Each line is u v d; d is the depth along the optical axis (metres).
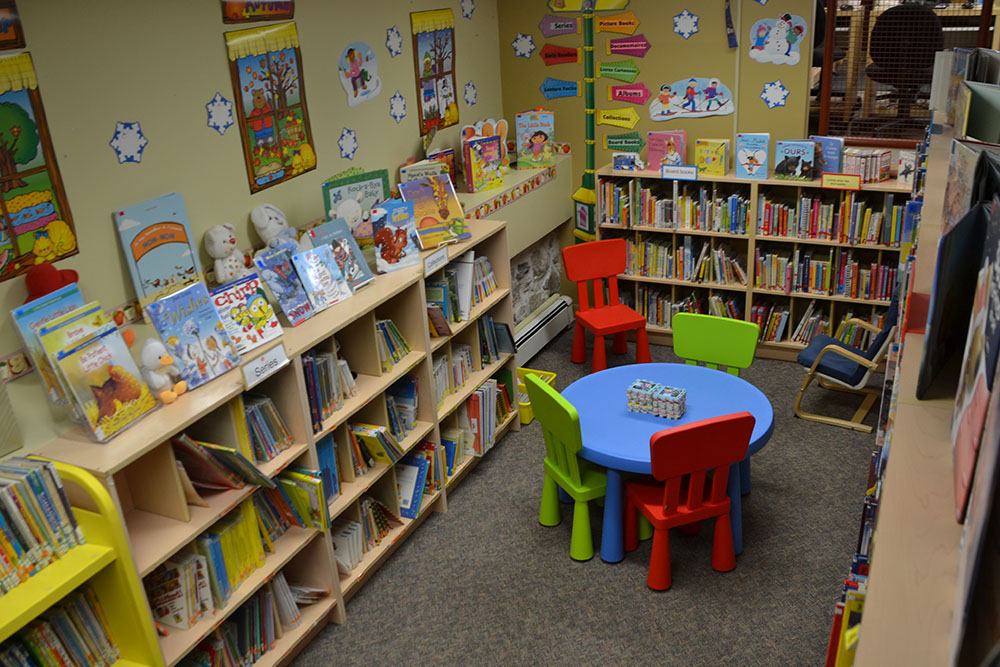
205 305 2.95
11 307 2.66
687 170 5.40
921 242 1.78
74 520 2.44
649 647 3.29
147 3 3.01
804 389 4.83
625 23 5.46
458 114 5.29
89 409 2.53
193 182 3.32
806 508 4.07
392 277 3.83
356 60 4.20
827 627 3.32
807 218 5.20
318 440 3.30
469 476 4.56
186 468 2.95
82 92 2.82
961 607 0.79
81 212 2.86
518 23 5.71
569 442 3.57
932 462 1.21
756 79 5.26
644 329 5.36
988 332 1.01
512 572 3.78
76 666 2.52
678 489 3.39
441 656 3.32
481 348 4.62
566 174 5.96
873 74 5.30
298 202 3.94
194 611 2.83
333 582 3.45
